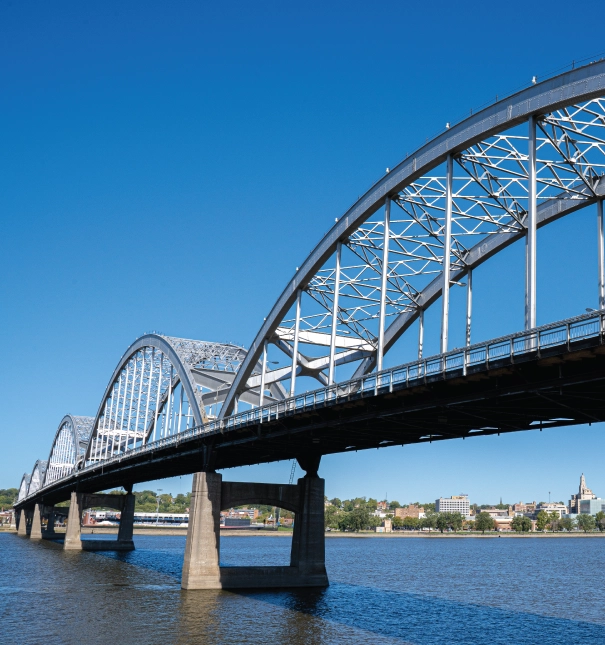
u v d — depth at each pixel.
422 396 35.56
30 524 188.75
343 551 142.62
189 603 52.06
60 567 82.25
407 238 50.34
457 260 53.94
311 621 46.34
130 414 100.81
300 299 56.16
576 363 27.75
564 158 37.03
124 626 44.00
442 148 41.44
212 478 60.41
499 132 38.50
